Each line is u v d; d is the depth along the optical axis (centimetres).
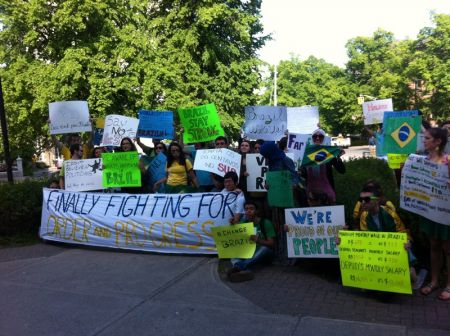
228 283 523
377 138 841
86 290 515
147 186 788
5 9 1909
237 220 593
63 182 802
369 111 988
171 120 912
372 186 489
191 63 2233
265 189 649
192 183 711
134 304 468
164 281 537
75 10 1820
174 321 424
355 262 468
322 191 592
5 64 2083
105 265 613
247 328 404
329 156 584
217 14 2188
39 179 952
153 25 2214
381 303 450
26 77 1897
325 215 525
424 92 4334
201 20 2158
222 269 575
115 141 893
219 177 683
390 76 4512
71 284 538
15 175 2667
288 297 473
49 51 1914
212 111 792
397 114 800
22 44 2006
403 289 443
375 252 457
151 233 666
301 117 1002
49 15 1862
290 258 586
